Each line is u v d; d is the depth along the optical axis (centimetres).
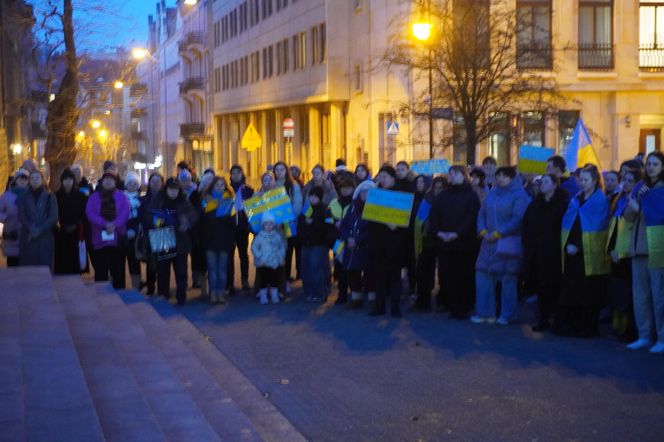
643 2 3844
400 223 1404
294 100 5375
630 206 1152
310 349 1195
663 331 1144
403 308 1531
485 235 1360
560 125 3841
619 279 1232
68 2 3203
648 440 787
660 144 3909
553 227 1277
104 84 3747
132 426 651
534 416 865
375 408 903
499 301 1496
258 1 6125
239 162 7112
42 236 1539
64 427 584
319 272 1617
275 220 1586
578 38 3812
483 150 3822
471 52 2489
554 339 1241
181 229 1579
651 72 3844
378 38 4197
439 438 802
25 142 6044
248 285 1803
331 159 4919
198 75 9162
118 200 1581
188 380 946
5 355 772
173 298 1680
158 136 12162
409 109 2827
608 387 970
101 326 986
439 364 1093
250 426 794
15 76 5438
